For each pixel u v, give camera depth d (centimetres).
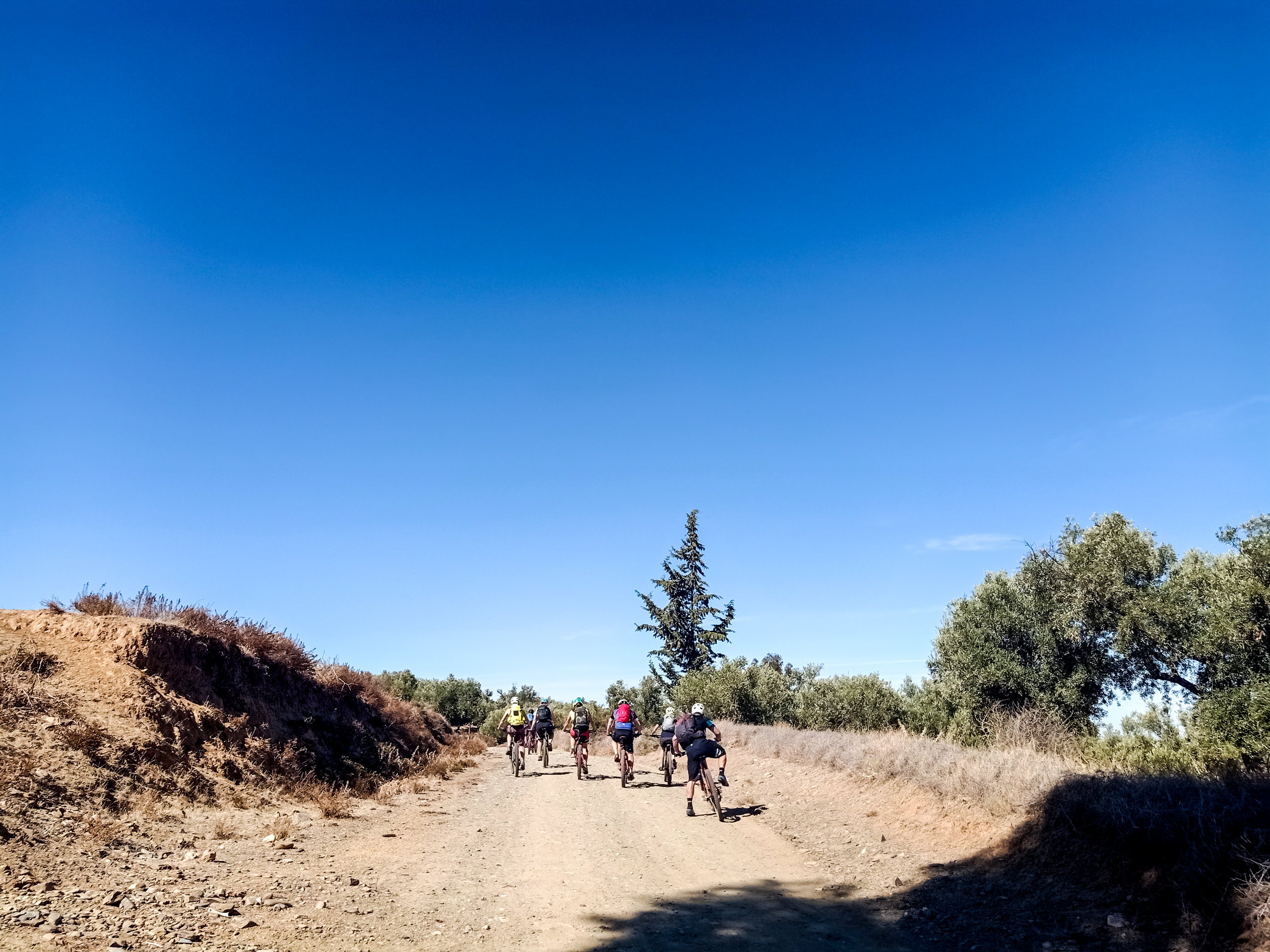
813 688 2566
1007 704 1518
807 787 1429
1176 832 655
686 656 4534
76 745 998
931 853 924
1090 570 1416
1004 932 646
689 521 4722
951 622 1662
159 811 955
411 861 922
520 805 1432
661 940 649
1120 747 1198
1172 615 1298
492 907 736
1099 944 593
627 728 1723
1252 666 1194
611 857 976
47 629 1346
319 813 1199
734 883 852
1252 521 1204
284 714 1648
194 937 548
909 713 2159
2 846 677
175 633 1450
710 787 1252
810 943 649
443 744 2780
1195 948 550
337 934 612
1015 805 916
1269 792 660
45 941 492
